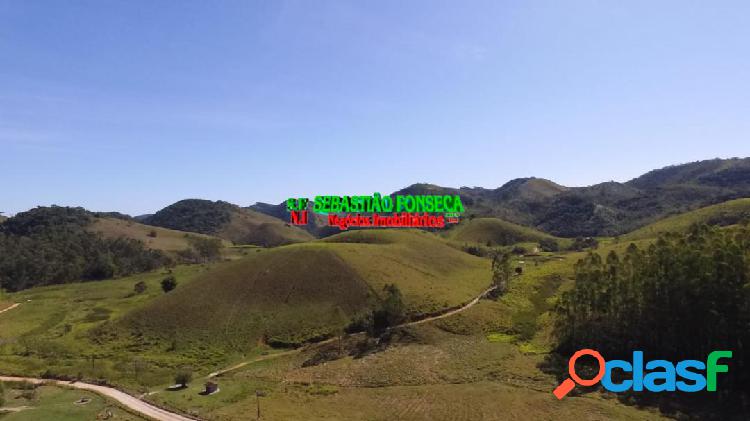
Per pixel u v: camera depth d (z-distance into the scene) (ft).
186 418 191.31
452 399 206.59
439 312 335.47
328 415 192.75
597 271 269.64
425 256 491.31
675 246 241.96
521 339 279.69
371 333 313.53
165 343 331.77
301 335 329.93
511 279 417.90
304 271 404.36
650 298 234.38
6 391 229.86
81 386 241.14
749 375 198.80
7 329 407.64
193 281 423.64
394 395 216.95
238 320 351.87
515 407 194.80
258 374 269.44
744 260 211.41
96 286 611.06
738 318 205.05
